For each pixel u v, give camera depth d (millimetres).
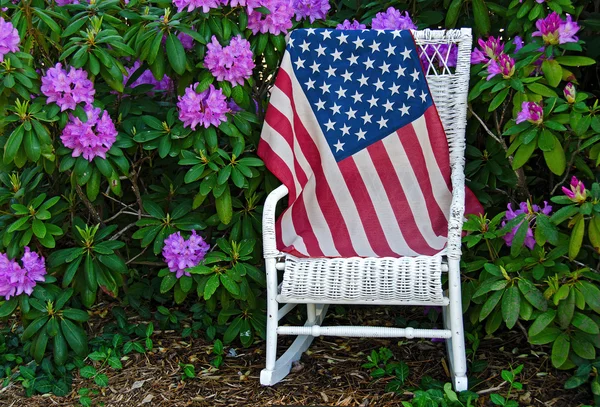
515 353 2768
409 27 2930
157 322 3109
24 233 2662
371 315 3180
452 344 2459
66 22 2818
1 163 2674
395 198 2771
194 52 2877
